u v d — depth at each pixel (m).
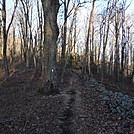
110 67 34.78
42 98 9.67
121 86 21.19
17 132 5.54
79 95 11.01
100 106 8.45
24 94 10.94
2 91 12.08
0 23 18.50
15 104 8.75
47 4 10.38
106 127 6.08
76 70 34.09
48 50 10.56
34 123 6.30
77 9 17.47
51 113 7.34
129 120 6.57
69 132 5.77
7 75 16.55
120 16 25.53
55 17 10.57
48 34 10.51
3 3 15.39
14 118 6.70
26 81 16.08
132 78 25.97
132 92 17.17
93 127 6.12
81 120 6.74
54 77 10.68
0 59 34.69
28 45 30.06
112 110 7.64
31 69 24.56
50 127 6.05
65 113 7.49
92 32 36.84
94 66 37.84
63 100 9.45
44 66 10.69
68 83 16.92
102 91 12.36
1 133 5.38
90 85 15.89
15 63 33.34
